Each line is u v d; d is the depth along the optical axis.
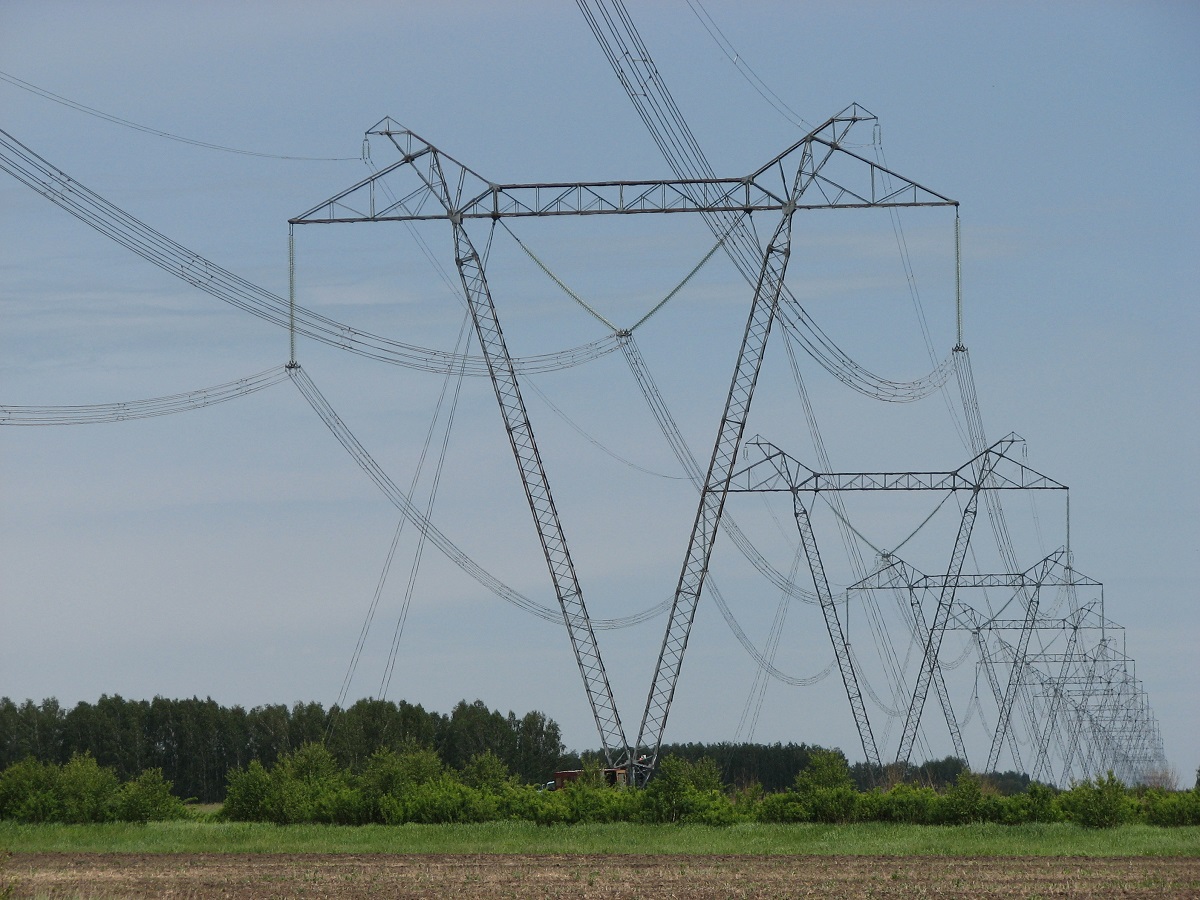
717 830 173.25
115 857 141.50
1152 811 184.75
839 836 163.38
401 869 126.56
